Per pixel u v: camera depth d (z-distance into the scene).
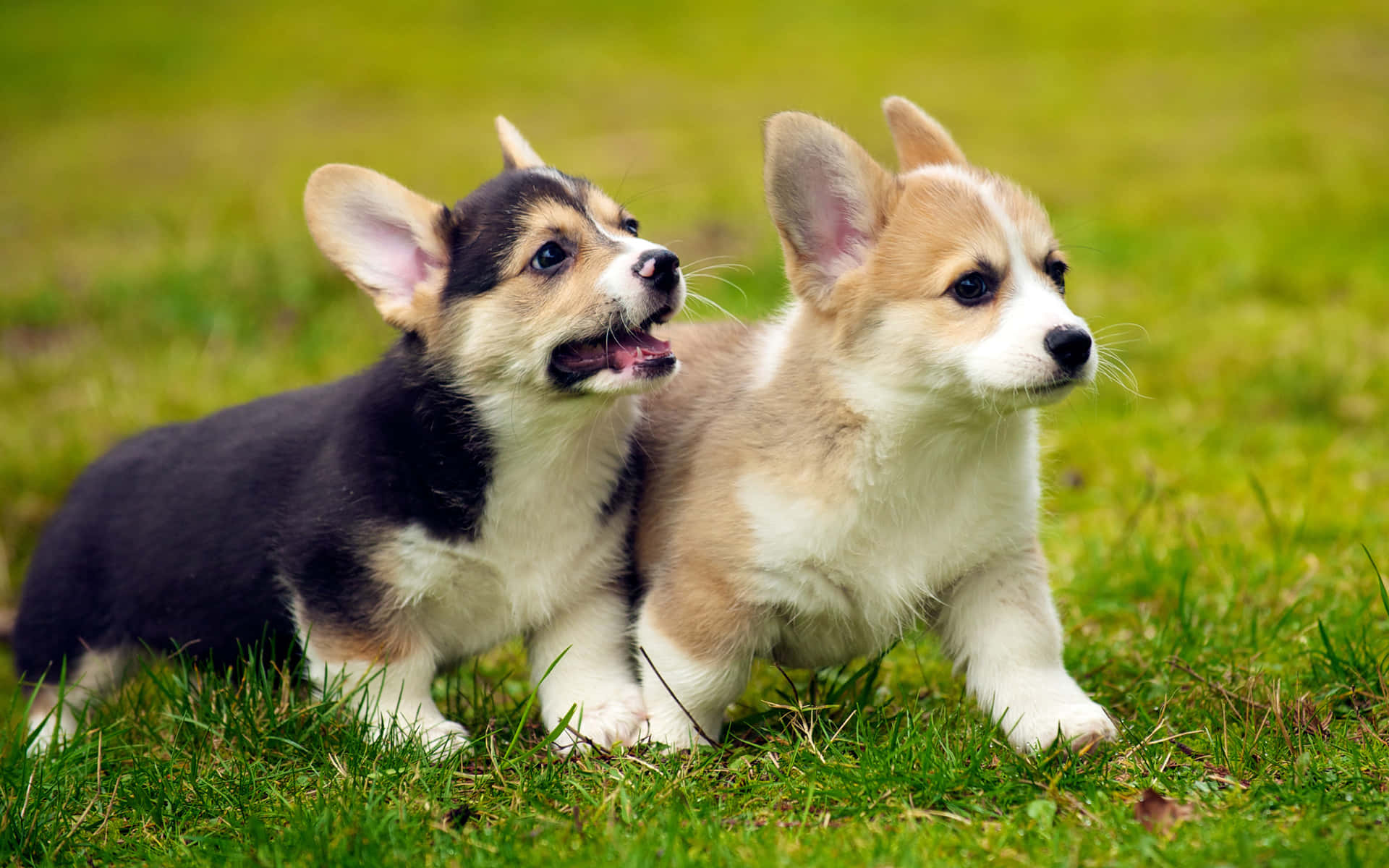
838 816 4.02
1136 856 3.55
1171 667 5.14
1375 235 12.21
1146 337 9.59
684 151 16.39
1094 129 17.30
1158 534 6.75
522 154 5.68
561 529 5.06
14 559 7.86
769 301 10.12
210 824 4.25
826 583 4.66
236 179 15.80
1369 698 4.67
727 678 4.70
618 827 3.92
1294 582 6.00
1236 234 12.28
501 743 4.86
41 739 5.50
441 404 5.00
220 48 24.62
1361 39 22.11
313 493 5.05
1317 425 8.39
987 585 4.76
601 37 25.16
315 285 11.19
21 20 27.23
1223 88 19.45
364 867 3.76
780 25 25.78
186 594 5.45
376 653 4.92
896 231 4.67
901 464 4.59
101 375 9.69
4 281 11.92
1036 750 4.32
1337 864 3.37
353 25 26.30
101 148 18.33
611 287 4.89
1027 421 4.74
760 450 4.66
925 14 26.17
